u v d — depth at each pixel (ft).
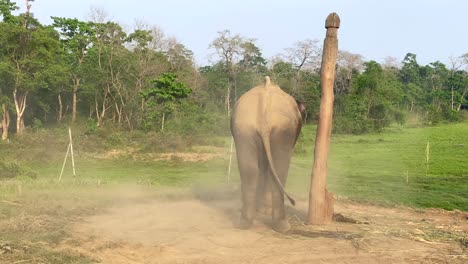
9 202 33.91
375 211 37.58
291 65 190.19
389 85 174.81
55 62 134.51
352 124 141.28
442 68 262.06
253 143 25.70
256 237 25.38
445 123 175.42
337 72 191.11
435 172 76.07
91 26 150.61
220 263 21.25
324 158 29.12
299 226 28.27
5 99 123.24
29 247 22.35
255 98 26.45
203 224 28.73
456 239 26.23
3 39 121.39
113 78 147.64
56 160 91.04
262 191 28.89
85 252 22.18
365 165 84.23
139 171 79.10
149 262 21.31
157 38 170.60
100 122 146.82
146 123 129.59
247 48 195.93
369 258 22.26
